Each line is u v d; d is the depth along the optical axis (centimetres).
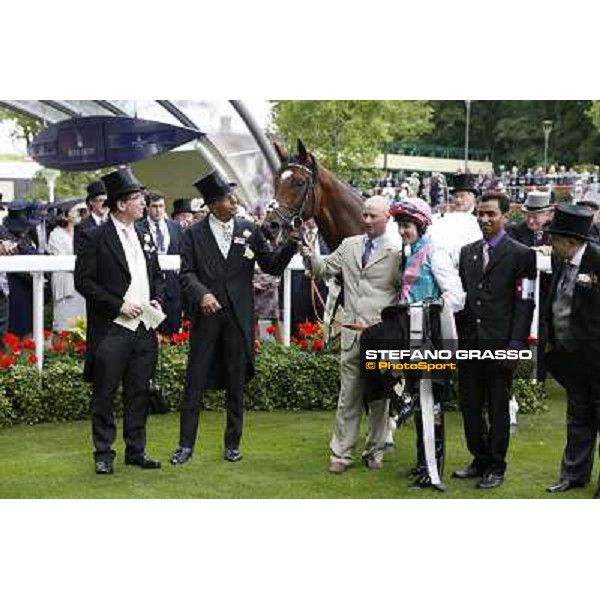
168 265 724
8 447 584
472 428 521
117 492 492
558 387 816
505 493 499
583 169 3189
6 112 2219
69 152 1316
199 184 555
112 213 536
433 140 4478
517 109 4181
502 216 508
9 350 667
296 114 2064
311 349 723
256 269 809
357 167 2172
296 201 558
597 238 679
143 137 1269
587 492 504
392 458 573
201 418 674
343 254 538
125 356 532
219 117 1441
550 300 503
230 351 555
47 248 1030
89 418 664
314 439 613
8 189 2134
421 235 505
